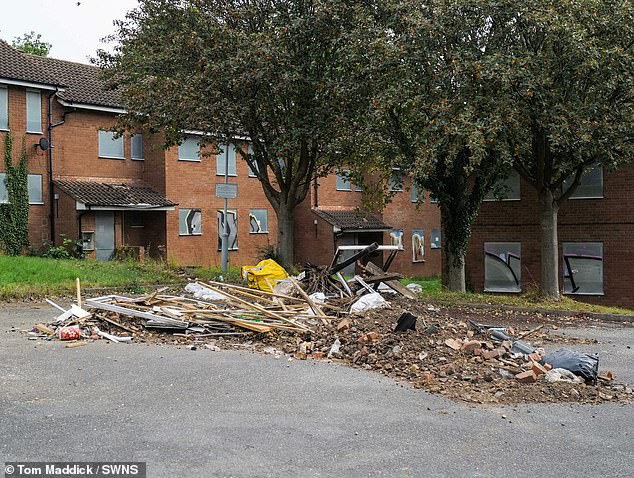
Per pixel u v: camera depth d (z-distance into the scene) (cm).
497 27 1717
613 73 1648
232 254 3591
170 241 3269
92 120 3119
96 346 1058
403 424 688
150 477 521
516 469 571
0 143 2781
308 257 3825
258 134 2212
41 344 1062
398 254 4266
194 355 1009
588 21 1630
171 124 2038
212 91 1917
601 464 589
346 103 1956
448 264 2148
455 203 2108
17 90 2838
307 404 753
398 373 919
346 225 3772
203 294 1653
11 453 565
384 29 1833
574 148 1725
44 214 2931
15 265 2069
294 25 1877
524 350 1026
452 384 862
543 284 1986
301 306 1340
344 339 1080
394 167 2120
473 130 1565
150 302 1298
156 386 812
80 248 2853
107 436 616
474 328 1159
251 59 1852
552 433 679
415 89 1733
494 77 1595
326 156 2217
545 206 1988
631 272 2408
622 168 2409
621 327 1526
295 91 1931
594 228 2462
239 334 1169
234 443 608
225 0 2056
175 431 638
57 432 624
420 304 1598
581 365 930
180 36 1948
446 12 1678
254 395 785
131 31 2259
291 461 567
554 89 1675
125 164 3259
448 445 628
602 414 758
